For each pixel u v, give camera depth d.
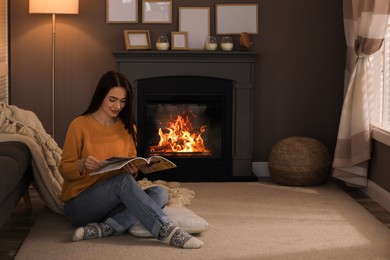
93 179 4.43
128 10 6.63
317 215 5.11
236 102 6.55
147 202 4.20
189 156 6.61
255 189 6.11
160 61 6.45
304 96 6.80
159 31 6.69
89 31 6.63
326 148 6.38
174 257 3.98
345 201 5.61
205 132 6.64
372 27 5.69
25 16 6.57
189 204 5.43
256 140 6.85
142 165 4.36
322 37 6.73
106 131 4.50
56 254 4.04
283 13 6.71
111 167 4.00
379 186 5.75
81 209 4.44
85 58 6.65
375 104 6.05
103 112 4.50
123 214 4.39
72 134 4.42
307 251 4.16
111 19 6.62
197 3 6.68
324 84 6.78
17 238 4.50
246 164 6.61
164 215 4.22
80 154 4.46
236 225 4.77
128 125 4.54
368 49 5.77
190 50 6.68
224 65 6.51
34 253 4.06
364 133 5.89
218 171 6.63
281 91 6.79
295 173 6.16
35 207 5.40
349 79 6.34
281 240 4.39
